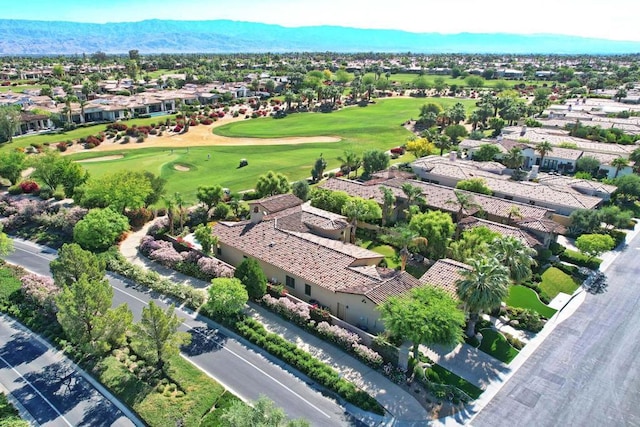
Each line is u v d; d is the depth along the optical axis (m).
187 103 174.00
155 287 48.75
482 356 39.69
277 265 48.44
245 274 46.16
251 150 112.81
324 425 31.89
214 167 96.62
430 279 46.34
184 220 63.72
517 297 49.19
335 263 47.00
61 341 39.91
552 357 39.84
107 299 37.00
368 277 44.03
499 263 40.72
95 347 36.09
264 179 73.75
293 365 37.66
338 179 78.25
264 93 196.12
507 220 64.69
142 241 58.06
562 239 64.81
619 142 112.69
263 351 39.69
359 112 164.75
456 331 35.81
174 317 36.00
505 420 32.94
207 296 47.72
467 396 34.88
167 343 35.38
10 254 56.62
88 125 135.62
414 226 55.28
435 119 139.62
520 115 144.38
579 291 51.03
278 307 44.41
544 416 33.44
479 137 115.69
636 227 69.38
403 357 36.91
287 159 104.69
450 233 54.78
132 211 65.56
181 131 133.75
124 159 101.00
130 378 35.44
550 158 97.88
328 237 56.53
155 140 123.94
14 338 41.00
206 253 54.72
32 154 102.94
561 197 71.12
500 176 84.06
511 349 40.75
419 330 34.81
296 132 134.38
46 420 31.97
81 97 172.12
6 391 34.62
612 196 79.44
